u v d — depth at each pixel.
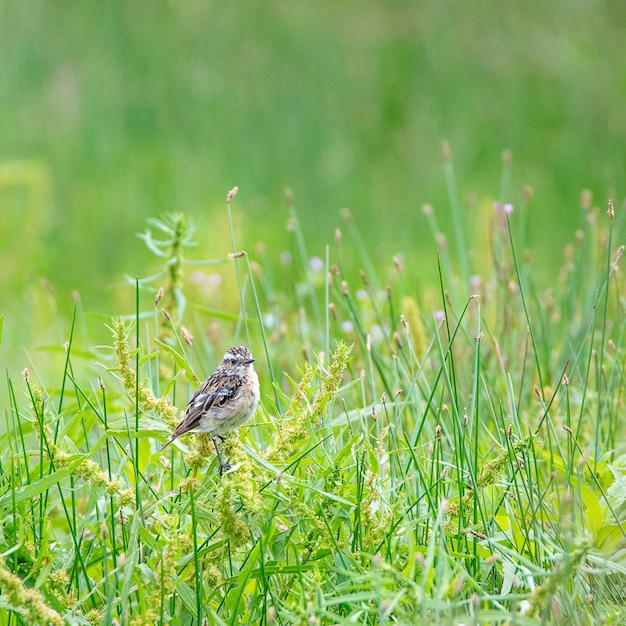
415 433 8.09
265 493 7.12
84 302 18.78
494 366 11.62
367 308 13.48
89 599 7.14
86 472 7.01
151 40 30.11
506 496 7.92
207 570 7.01
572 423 10.31
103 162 24.69
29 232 19.80
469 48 30.72
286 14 32.09
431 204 22.97
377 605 6.35
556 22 32.12
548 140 26.14
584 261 14.20
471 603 6.20
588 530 7.81
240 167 24.75
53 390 9.18
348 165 24.94
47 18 30.47
